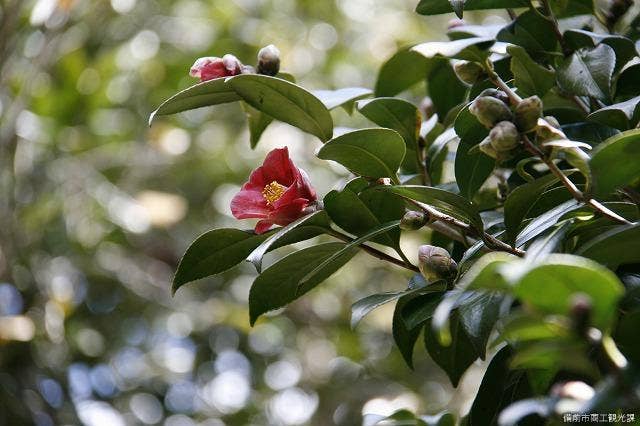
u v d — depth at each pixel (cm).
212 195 707
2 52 520
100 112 641
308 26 738
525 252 205
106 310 672
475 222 207
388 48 723
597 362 169
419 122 252
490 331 192
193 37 698
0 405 556
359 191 219
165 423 660
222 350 693
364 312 206
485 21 608
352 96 264
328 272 231
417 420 232
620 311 183
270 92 224
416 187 202
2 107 556
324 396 661
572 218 196
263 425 663
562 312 149
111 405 641
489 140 189
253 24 706
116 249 658
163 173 698
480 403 221
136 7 676
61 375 594
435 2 263
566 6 262
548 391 200
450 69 295
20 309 594
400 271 630
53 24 550
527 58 240
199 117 701
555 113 254
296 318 680
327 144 209
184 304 658
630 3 266
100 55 642
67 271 635
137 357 672
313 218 218
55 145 628
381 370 666
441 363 245
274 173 223
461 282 205
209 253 226
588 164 180
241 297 686
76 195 641
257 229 219
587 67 238
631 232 174
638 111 222
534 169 254
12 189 570
